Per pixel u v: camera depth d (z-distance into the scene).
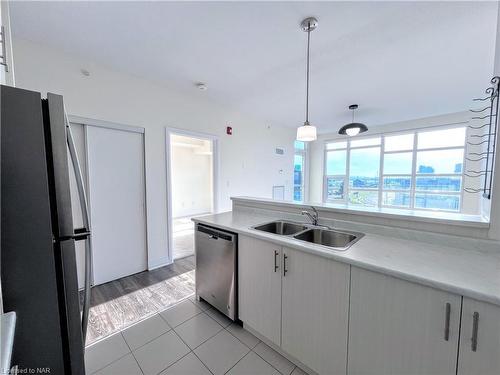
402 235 1.51
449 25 1.82
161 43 2.06
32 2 1.54
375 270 1.07
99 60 2.37
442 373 0.94
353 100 3.64
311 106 3.95
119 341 1.67
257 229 1.85
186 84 3.00
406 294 1.02
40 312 0.85
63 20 1.74
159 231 3.03
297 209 2.13
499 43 1.30
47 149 0.92
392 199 5.32
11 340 0.57
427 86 3.06
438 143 4.65
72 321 0.95
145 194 2.87
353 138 5.86
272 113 4.43
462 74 2.69
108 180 2.56
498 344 0.83
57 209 0.92
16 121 0.80
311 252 1.31
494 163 1.20
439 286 0.91
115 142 2.60
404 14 1.70
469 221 1.28
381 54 2.26
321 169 6.48
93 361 1.49
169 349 1.60
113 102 2.54
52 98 0.91
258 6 1.61
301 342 1.41
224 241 1.88
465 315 0.88
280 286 1.51
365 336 1.15
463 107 3.99
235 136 4.21
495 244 1.21
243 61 2.40
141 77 2.77
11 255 0.79
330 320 1.27
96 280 2.51
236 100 3.65
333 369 1.27
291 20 1.76
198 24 1.80
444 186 4.62
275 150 5.29
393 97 3.49
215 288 1.99
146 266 2.93
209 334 1.76
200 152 6.84
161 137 3.00
